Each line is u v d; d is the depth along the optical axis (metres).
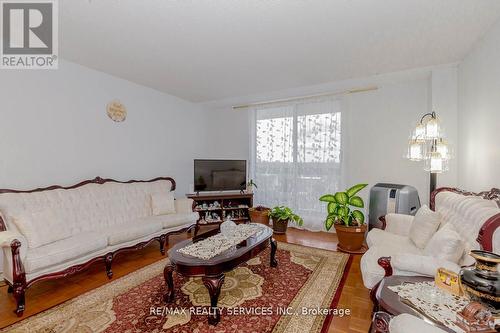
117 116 3.62
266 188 4.77
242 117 5.13
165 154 4.44
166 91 4.30
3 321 1.86
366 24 2.19
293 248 3.39
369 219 3.53
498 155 2.05
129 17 2.09
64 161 3.02
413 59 2.92
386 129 3.80
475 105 2.52
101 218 3.06
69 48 2.68
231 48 2.67
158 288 2.34
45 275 2.12
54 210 2.60
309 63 3.06
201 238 2.52
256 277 2.54
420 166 3.57
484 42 2.33
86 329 1.76
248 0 1.86
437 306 1.20
